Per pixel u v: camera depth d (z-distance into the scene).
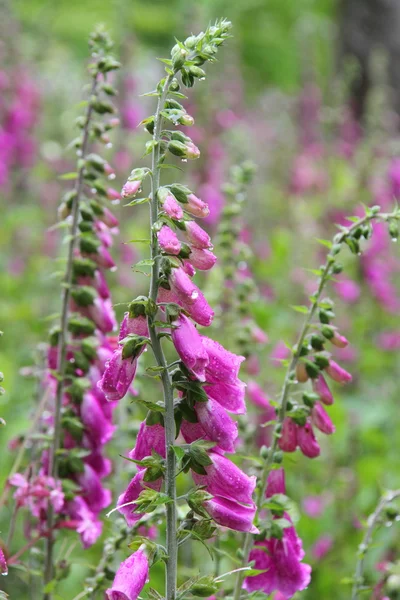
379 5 19.08
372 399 8.82
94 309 4.54
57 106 14.53
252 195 12.80
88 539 4.33
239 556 3.86
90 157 4.57
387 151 11.90
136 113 11.11
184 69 3.08
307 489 6.98
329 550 6.46
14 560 4.57
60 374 4.52
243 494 3.12
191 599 3.89
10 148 12.77
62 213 4.60
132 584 3.05
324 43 19.47
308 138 15.76
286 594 3.84
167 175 10.99
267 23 24.42
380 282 10.45
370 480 7.11
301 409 3.93
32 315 9.69
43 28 17.12
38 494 4.30
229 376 3.15
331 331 3.94
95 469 4.59
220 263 5.73
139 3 20.06
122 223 10.03
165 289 3.12
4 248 11.71
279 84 23.92
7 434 7.40
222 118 11.94
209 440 3.14
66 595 5.69
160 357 3.09
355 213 11.24
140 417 6.75
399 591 4.47
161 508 4.14
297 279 10.69
